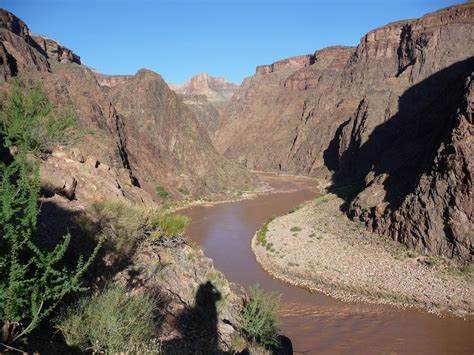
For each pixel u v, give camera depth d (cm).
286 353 1180
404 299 2359
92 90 5656
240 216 5112
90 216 950
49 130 1175
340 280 2694
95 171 1511
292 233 3825
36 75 4634
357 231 3625
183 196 6306
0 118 1097
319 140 11862
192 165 7550
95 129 4788
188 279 992
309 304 2359
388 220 3369
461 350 1819
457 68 7856
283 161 13175
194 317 848
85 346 543
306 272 2880
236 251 3512
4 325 451
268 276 2884
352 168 8212
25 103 1134
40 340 498
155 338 642
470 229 2673
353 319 2150
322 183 8875
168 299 847
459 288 2392
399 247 3088
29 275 541
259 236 3884
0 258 473
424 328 2030
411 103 7988
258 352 910
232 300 1130
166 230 1138
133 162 5897
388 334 1969
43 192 1039
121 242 893
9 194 519
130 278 834
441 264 2706
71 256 747
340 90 12950
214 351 732
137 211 1085
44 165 1153
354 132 8719
